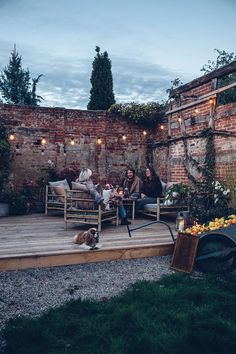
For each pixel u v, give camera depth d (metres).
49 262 4.54
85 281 4.11
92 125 10.45
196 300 3.48
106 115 10.61
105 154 10.55
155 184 8.51
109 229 6.69
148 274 4.43
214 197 6.96
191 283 4.00
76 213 6.48
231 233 4.44
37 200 9.77
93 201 6.25
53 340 2.61
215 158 7.86
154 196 8.48
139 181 8.63
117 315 3.02
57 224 7.23
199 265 4.67
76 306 3.25
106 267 4.66
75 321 2.93
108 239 5.62
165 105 10.41
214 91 7.76
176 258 4.69
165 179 10.20
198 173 8.48
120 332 2.78
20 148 9.61
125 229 6.71
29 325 2.83
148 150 11.12
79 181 6.70
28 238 5.62
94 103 14.39
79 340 2.64
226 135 7.48
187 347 2.53
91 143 10.44
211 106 7.95
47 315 3.04
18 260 4.37
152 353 2.48
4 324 2.93
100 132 10.52
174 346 2.56
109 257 4.91
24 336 2.66
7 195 9.00
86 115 10.39
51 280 4.10
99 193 6.41
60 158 10.07
